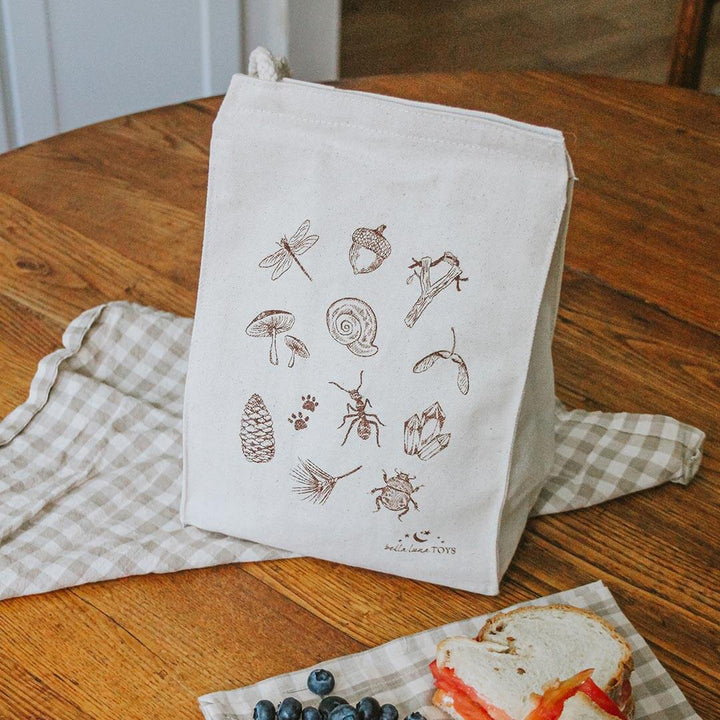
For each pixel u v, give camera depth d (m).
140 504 1.00
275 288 0.89
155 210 1.33
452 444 0.89
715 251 1.30
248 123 0.86
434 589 0.92
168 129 1.45
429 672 0.82
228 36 2.28
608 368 1.15
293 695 0.80
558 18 3.65
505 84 1.52
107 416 1.08
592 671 0.76
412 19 3.54
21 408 1.07
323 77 2.54
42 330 1.17
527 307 0.84
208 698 0.79
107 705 0.79
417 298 0.86
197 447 0.94
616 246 1.30
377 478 0.90
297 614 0.88
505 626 0.82
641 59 3.44
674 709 0.80
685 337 1.19
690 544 0.97
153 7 2.14
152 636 0.85
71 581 0.89
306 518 0.92
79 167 1.38
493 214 0.83
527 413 0.90
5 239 1.28
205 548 0.93
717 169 1.41
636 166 1.41
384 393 0.88
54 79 2.12
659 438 1.05
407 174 0.84
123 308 1.18
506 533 0.92
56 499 0.99
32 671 0.81
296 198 0.87
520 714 0.74
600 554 0.95
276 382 0.91
